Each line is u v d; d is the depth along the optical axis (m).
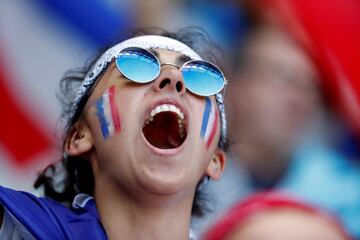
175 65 7.32
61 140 8.11
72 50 12.02
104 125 7.14
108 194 7.13
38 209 6.89
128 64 7.12
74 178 7.68
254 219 4.79
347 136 12.07
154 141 7.36
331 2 12.60
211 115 7.27
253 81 11.82
